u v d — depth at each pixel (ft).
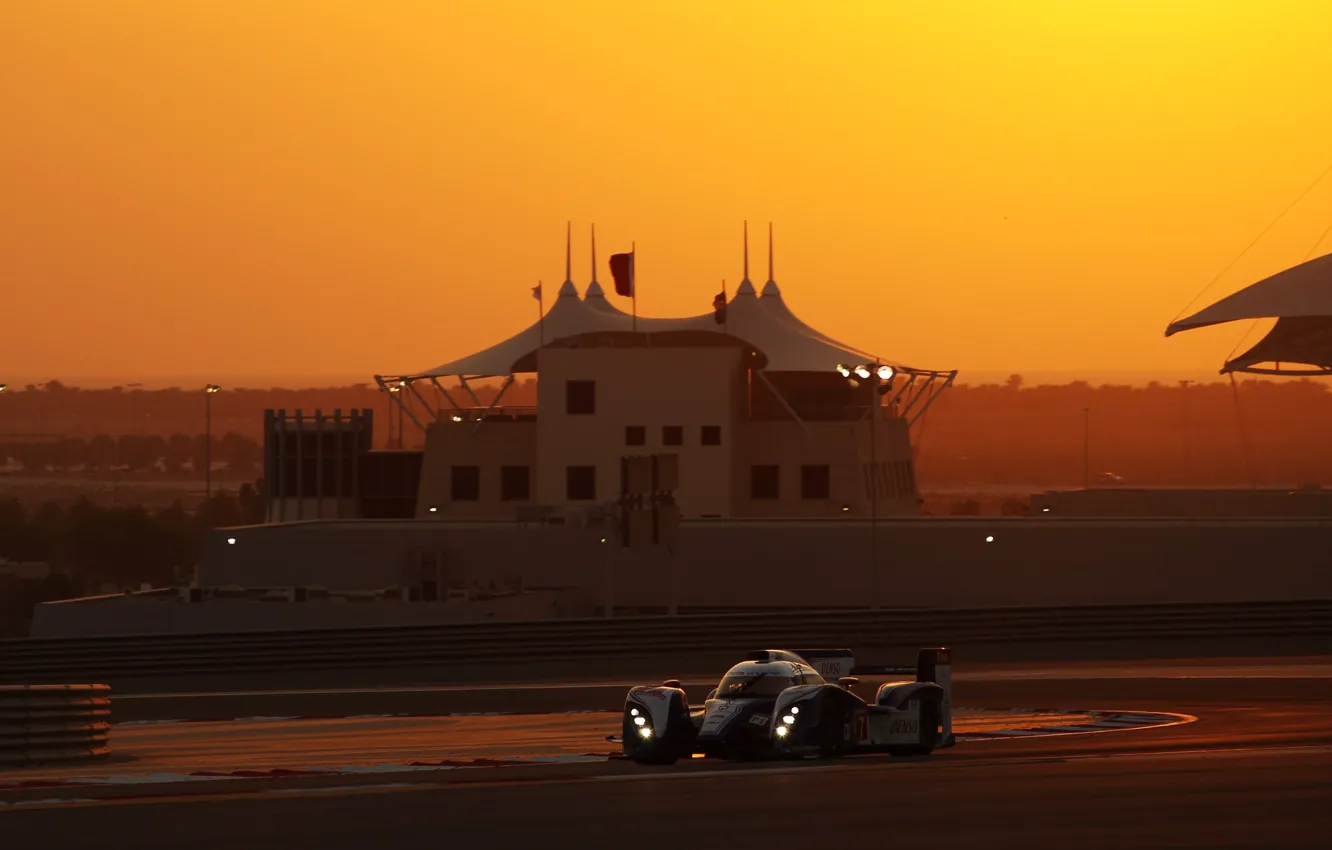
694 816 84.38
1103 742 125.80
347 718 178.91
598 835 78.74
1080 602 333.62
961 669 231.09
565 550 352.08
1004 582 336.70
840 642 250.78
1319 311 376.68
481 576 355.56
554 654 248.11
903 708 117.70
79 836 79.97
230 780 105.50
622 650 248.73
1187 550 330.13
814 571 342.85
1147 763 106.42
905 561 340.18
